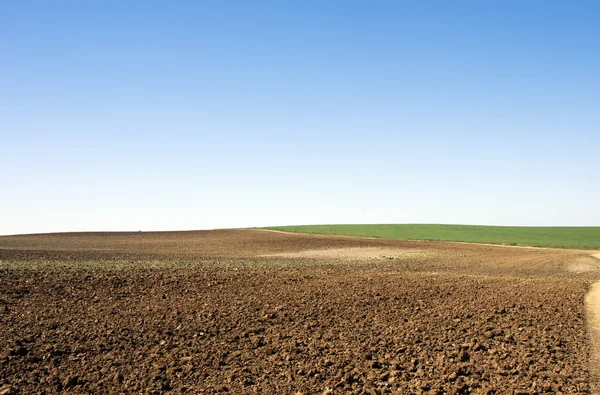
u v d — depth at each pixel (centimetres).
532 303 1905
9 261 3222
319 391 993
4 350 1191
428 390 998
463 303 1895
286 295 2022
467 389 995
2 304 1667
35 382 1036
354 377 1060
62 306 1684
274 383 1038
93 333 1363
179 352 1234
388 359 1194
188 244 6744
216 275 2611
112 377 1066
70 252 4603
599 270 3716
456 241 7281
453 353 1229
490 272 3456
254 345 1304
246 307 1755
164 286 2172
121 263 3328
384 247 6191
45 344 1258
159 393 985
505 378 1056
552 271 3619
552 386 1001
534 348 1276
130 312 1630
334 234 8550
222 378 1063
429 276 2855
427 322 1566
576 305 1883
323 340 1352
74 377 1046
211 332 1416
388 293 2102
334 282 2444
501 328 1487
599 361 1188
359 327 1502
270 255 5009
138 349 1253
